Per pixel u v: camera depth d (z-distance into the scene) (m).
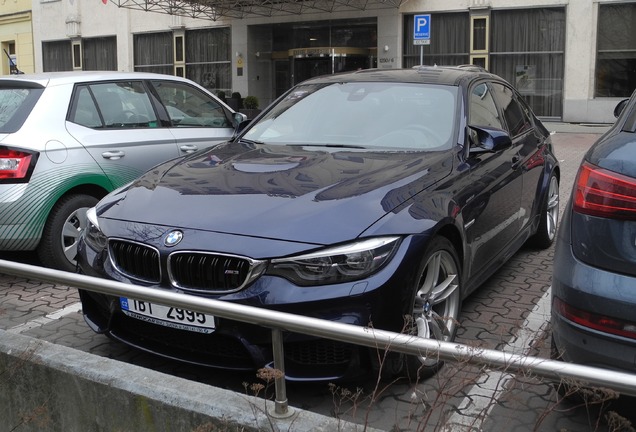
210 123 6.98
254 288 3.03
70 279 2.64
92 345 4.11
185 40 26.70
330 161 4.00
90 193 5.69
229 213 3.32
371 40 23.20
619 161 2.66
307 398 3.28
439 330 3.58
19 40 31.56
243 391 3.41
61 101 5.59
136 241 3.35
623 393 1.77
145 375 2.61
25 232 5.20
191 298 2.37
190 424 2.39
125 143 5.90
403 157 4.07
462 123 4.45
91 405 2.66
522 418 3.02
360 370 3.09
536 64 20.34
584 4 19.31
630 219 2.58
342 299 3.00
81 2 29.09
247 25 25.06
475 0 20.69
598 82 19.64
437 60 21.75
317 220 3.18
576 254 2.75
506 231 4.86
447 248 3.61
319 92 5.14
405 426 2.89
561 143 16.25
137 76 6.36
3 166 5.10
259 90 25.70
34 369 2.82
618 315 2.56
